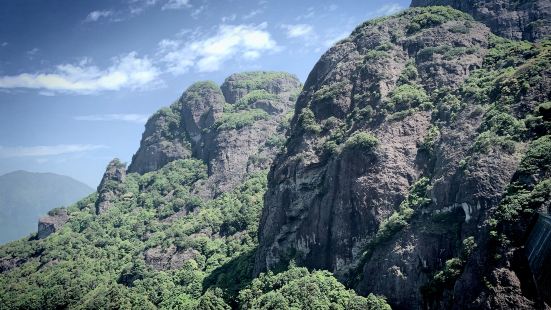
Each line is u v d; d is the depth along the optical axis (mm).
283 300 121062
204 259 194875
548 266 84000
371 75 163875
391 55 169250
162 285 181250
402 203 129000
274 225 157500
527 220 94250
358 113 154875
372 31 183750
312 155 155000
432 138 137125
